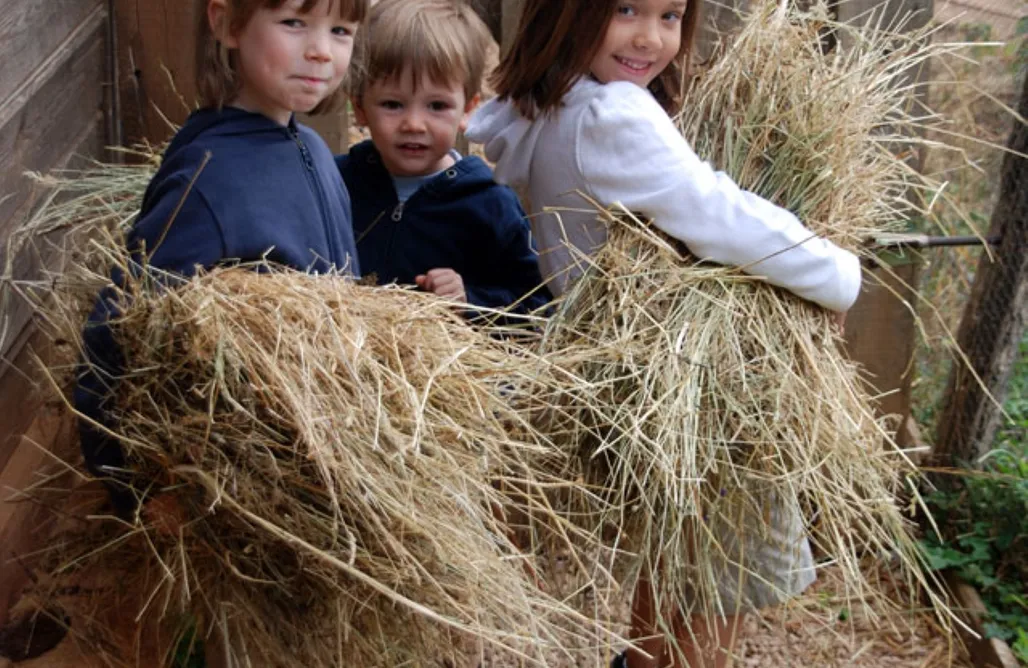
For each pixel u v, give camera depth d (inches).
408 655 83.9
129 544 96.3
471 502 82.4
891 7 136.6
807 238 97.4
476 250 120.4
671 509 95.3
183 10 148.6
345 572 78.4
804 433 97.7
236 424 77.4
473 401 86.0
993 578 135.4
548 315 114.7
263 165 89.7
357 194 121.2
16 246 116.7
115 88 150.8
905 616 134.3
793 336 99.2
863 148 112.3
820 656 128.6
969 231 178.2
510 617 81.7
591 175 98.9
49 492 112.2
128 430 83.1
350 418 76.2
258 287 81.0
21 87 118.4
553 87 100.3
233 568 79.9
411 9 113.2
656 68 102.5
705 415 95.2
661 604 105.4
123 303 82.3
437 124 115.8
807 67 107.5
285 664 84.8
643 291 97.3
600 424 95.0
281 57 87.2
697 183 96.2
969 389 142.7
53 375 110.3
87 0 142.0
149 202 91.3
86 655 108.9
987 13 195.3
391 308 86.4
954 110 188.2
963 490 143.3
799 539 101.3
